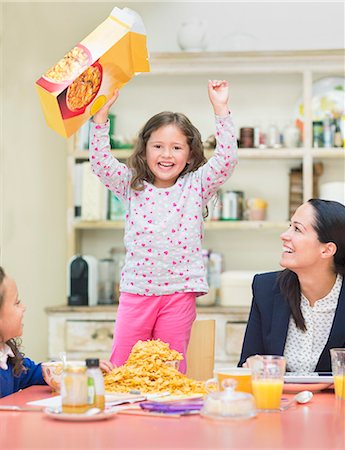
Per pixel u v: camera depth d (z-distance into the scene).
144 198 2.62
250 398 1.56
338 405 1.71
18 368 2.09
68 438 1.38
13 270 4.25
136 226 2.60
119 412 1.60
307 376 1.92
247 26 4.36
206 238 4.38
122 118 4.43
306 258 2.13
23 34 4.34
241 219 4.25
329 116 4.18
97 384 1.57
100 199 4.20
